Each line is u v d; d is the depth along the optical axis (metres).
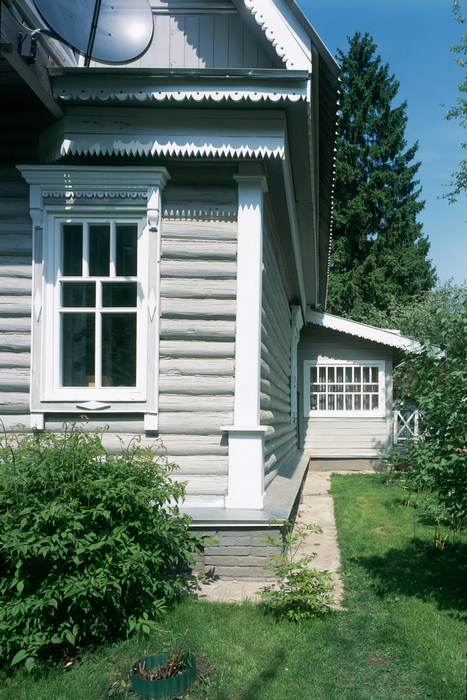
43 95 4.36
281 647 3.22
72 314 4.86
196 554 4.57
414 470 4.58
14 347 4.83
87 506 3.28
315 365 13.68
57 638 3.04
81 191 4.81
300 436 13.36
